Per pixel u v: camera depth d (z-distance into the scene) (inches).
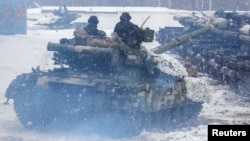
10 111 1612.9
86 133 1392.7
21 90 1423.5
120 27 1504.7
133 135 1342.3
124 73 1464.1
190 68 1737.2
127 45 1485.0
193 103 1649.9
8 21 4643.2
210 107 1888.5
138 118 1323.8
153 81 1440.7
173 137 1365.7
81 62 1460.4
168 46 1711.4
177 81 1523.1
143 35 1508.4
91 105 1341.0
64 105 1385.3
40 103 1413.6
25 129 1421.0
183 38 1791.3
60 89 1381.6
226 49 2817.4
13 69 2496.3
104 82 1339.8
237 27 2908.5
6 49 3326.8
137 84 1339.8
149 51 1523.1
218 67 2527.1
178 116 1581.0
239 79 2233.0
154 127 1450.5
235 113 1779.0
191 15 3779.5
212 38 3176.7
